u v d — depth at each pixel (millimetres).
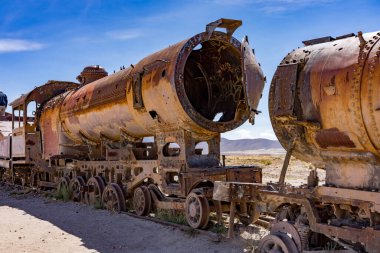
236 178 9617
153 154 12562
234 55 10531
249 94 7965
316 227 5895
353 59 5453
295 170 26219
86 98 14383
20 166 20641
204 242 8430
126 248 8414
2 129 24422
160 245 8555
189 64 11406
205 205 9109
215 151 10414
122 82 12281
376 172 5441
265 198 6762
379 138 5164
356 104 5281
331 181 5977
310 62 6109
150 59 11258
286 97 6195
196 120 9672
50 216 12430
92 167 14633
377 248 5176
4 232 10133
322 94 5742
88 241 9078
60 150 16625
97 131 14234
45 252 8164
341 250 5781
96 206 13164
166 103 9992
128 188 12297
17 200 16422
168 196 11242
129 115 11852
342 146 5688
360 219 5715
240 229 9312
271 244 6453
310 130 6027
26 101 18938
